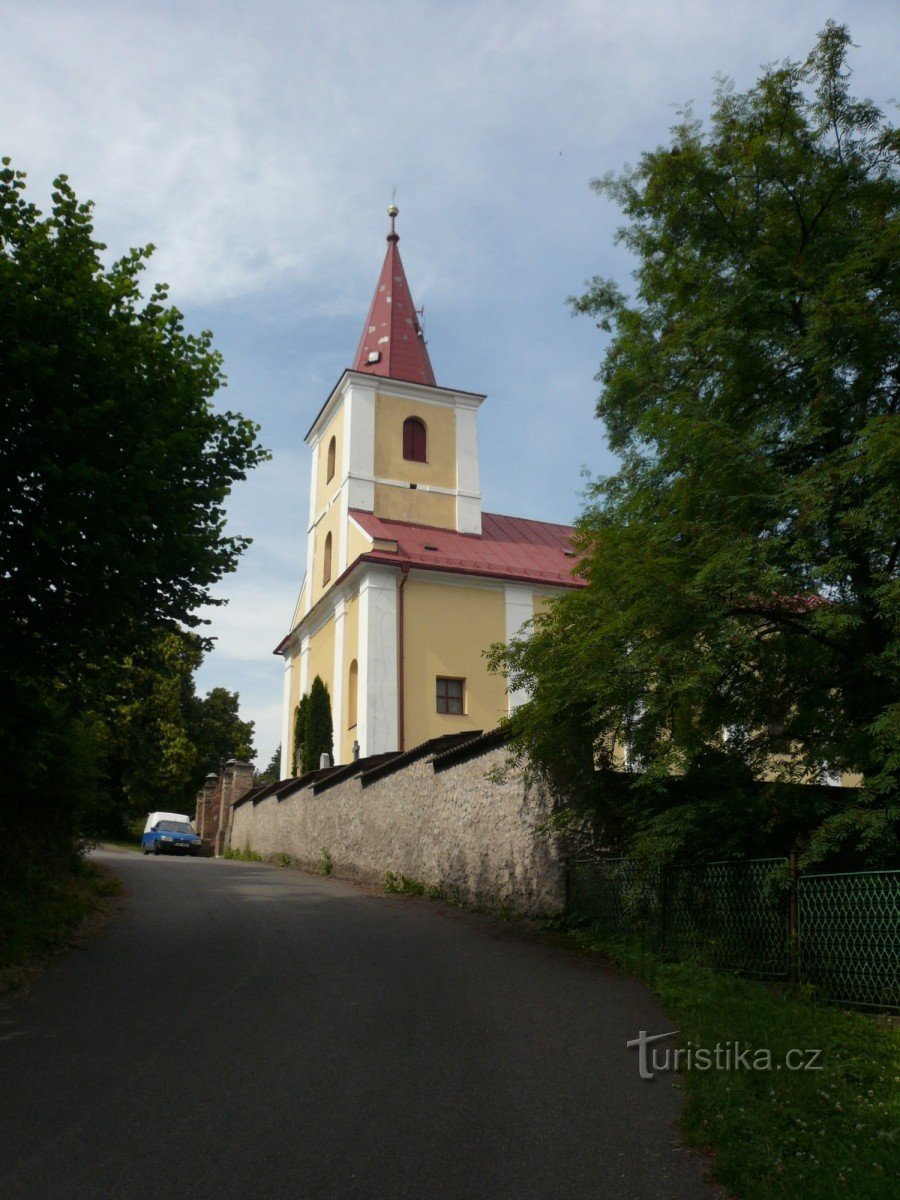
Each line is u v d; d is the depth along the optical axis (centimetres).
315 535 3588
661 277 1239
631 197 1272
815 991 738
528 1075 601
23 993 789
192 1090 564
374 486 3288
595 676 976
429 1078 592
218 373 1145
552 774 1199
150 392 1010
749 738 1047
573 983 863
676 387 1184
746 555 934
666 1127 520
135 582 995
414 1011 754
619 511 1110
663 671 922
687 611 937
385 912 1330
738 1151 472
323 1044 659
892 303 1017
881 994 689
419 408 3450
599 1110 543
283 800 2628
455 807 1478
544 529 3647
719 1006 729
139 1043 655
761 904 828
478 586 3059
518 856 1269
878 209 1125
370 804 1870
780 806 954
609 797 1145
